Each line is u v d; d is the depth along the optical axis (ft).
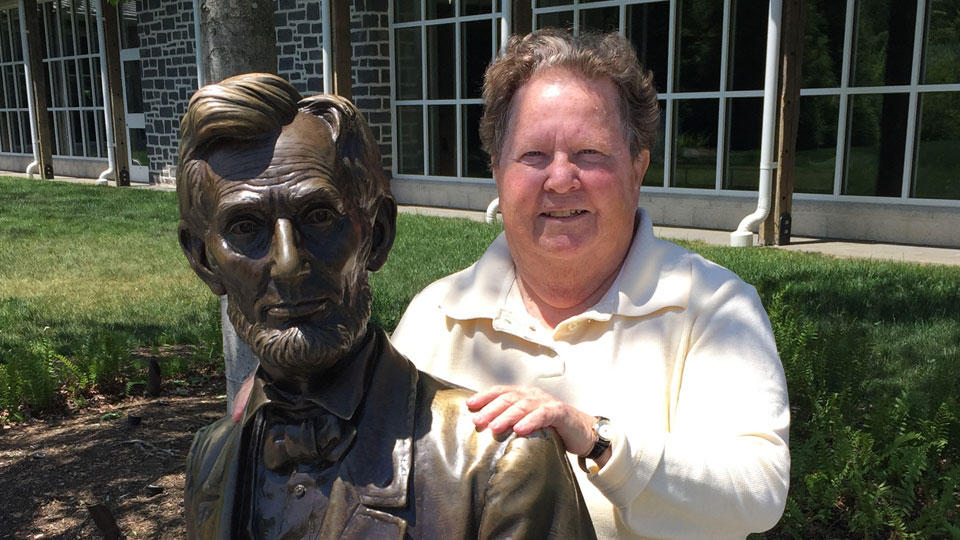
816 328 13.16
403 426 3.31
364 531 3.10
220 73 10.12
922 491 10.24
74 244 30.55
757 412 4.93
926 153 26.89
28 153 65.77
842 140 28.45
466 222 32.86
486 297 5.85
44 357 15.81
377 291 20.45
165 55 48.70
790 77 25.70
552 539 3.20
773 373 5.11
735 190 30.99
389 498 3.14
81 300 22.12
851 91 28.02
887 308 17.89
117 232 33.19
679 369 5.23
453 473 3.20
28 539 10.45
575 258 5.38
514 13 28.96
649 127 5.53
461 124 38.96
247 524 3.35
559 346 5.50
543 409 3.55
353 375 3.27
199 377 16.47
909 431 10.61
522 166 5.34
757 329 5.22
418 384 3.53
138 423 14.02
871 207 27.81
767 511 4.73
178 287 23.57
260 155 2.94
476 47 37.88
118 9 53.31
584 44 5.31
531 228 5.40
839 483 9.61
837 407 11.01
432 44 39.42
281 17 41.65
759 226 27.27
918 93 26.76
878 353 14.84
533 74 5.40
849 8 27.61
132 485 11.73
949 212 26.37
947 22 25.94
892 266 22.15
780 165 26.40
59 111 62.23
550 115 5.21
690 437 4.89
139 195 45.47
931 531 9.21
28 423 14.26
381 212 3.35
